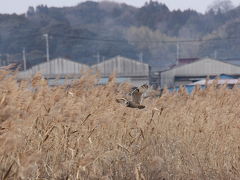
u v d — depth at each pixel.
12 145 17.91
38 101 25.31
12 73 23.78
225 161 32.59
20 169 17.23
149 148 30.47
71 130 25.03
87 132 25.95
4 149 17.77
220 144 33.84
